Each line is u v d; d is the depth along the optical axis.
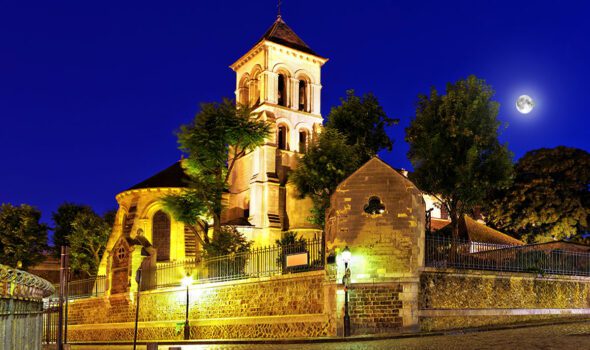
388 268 27.23
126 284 41.47
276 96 61.50
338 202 28.34
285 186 58.31
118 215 60.56
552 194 56.44
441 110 37.72
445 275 28.23
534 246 37.28
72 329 46.44
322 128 49.94
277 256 32.12
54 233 72.25
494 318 29.06
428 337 24.16
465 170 35.94
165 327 37.28
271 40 61.75
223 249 41.81
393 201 27.81
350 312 27.22
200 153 46.00
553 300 31.73
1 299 7.77
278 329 29.94
